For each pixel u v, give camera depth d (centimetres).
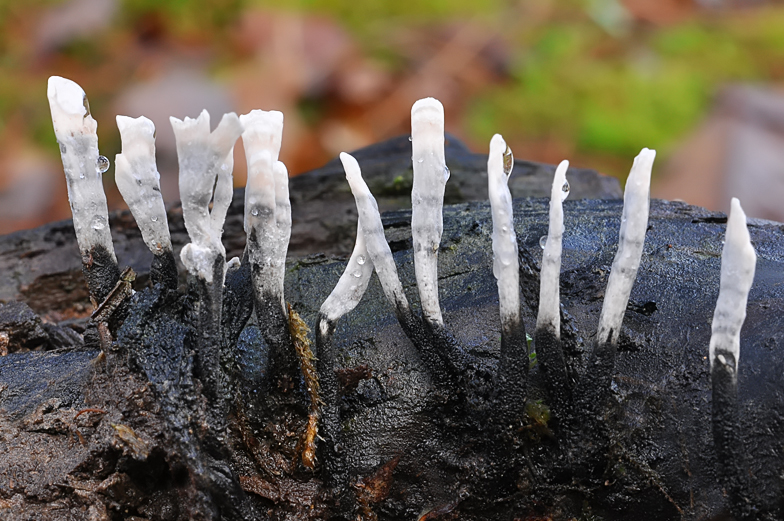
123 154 18
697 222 20
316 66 43
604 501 18
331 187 24
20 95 43
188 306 18
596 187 26
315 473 18
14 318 20
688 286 18
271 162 17
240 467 18
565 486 18
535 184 26
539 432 18
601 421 18
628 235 17
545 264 17
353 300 18
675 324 18
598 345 18
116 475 17
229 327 18
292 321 18
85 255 18
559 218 17
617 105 43
